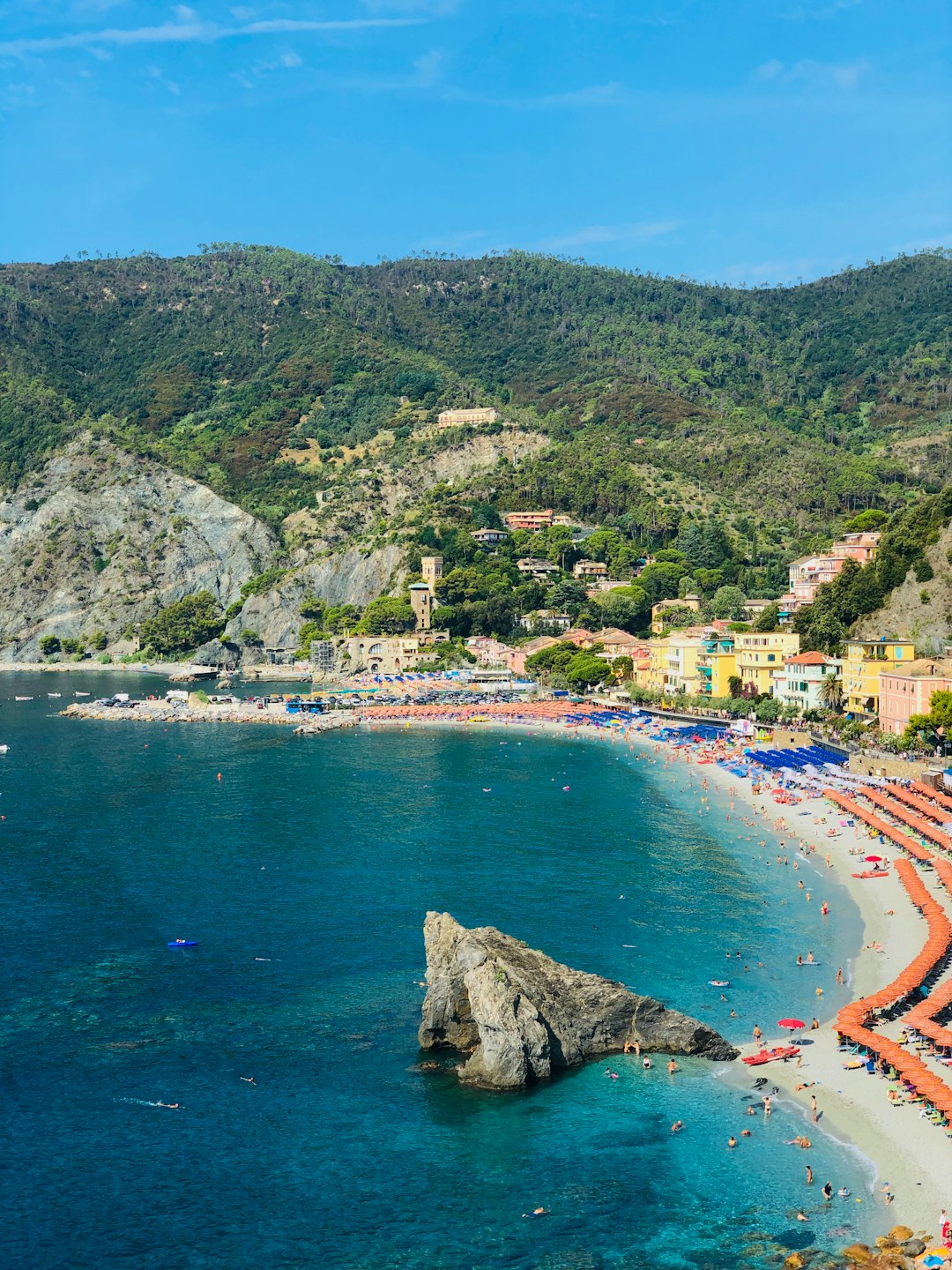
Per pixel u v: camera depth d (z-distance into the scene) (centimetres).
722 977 11544
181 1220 7906
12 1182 8338
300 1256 7538
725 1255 7412
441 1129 8969
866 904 13712
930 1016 9856
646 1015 10244
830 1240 7519
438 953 10675
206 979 11788
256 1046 10306
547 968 10431
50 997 11331
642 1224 7744
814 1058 9806
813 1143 8588
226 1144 8794
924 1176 8119
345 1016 10912
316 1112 9225
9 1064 9969
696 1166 8369
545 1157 8550
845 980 11419
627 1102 9262
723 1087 9444
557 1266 7369
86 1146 8775
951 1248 7281
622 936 12794
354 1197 8138
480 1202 8038
